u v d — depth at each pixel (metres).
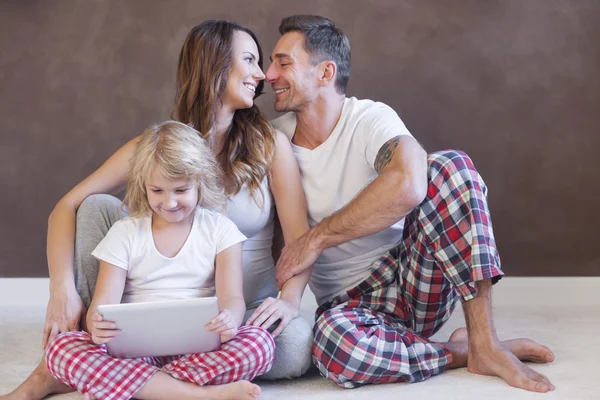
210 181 1.89
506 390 1.76
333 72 2.07
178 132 1.85
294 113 2.24
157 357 1.79
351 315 1.90
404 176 1.85
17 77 3.26
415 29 3.15
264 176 2.04
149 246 1.86
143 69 3.24
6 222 3.29
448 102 3.15
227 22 2.07
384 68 3.17
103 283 1.82
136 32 3.24
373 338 1.84
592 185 3.14
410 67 3.16
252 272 2.10
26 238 3.29
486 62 3.14
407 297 2.01
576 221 3.15
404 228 2.02
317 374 2.02
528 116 3.14
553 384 1.81
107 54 3.24
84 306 1.91
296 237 2.04
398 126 2.03
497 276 1.87
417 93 3.16
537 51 3.12
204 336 1.67
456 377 1.89
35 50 3.25
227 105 2.03
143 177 1.82
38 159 3.28
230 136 2.06
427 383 1.86
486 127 3.15
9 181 3.29
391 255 2.07
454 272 1.88
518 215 3.16
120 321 1.62
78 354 1.66
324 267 2.12
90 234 1.93
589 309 2.95
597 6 3.11
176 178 1.80
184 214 1.84
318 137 2.11
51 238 1.93
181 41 3.23
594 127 3.12
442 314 2.04
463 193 1.88
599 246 3.14
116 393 1.64
